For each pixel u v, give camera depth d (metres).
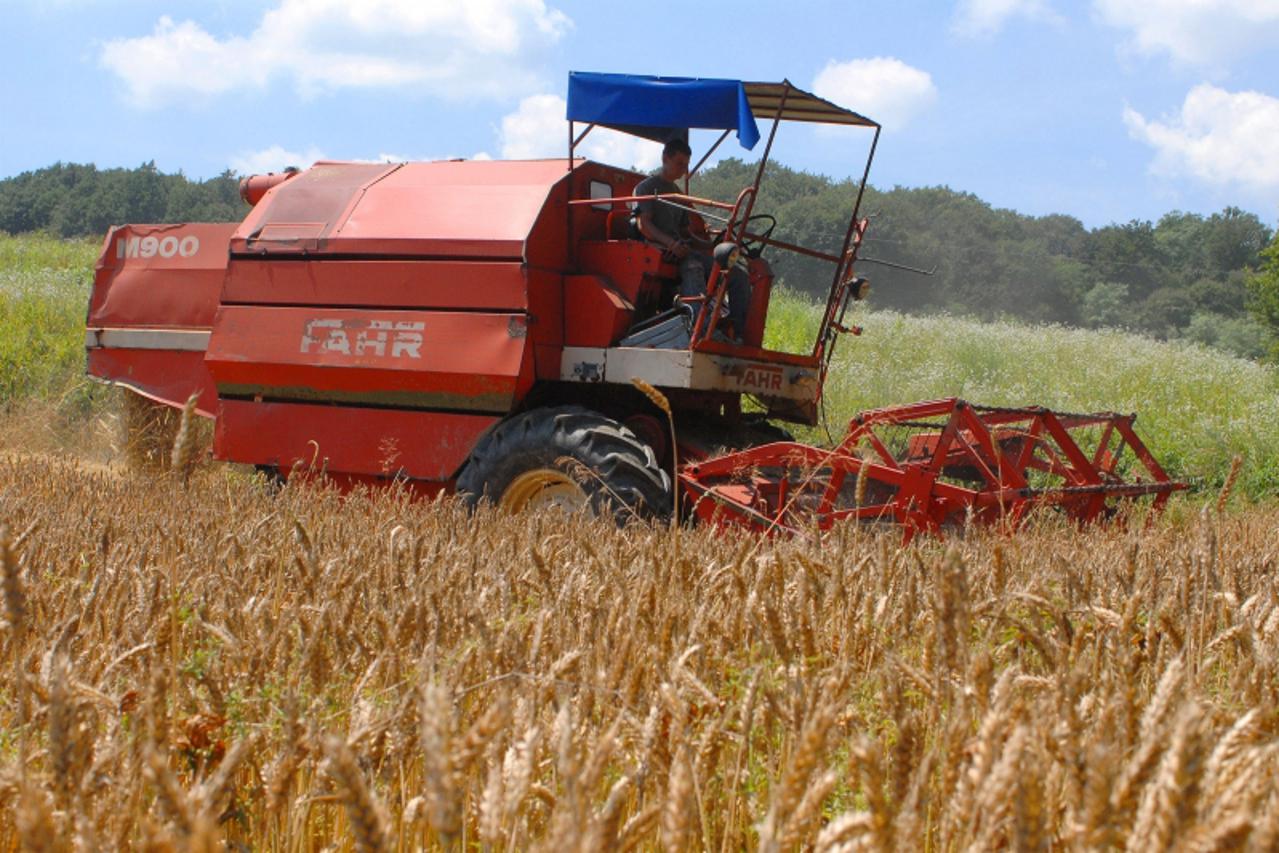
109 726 2.41
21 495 8.14
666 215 9.67
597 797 2.58
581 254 9.69
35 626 3.52
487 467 9.05
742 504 8.24
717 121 8.55
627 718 2.38
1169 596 3.78
